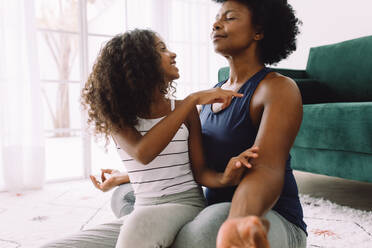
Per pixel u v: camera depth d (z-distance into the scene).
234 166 0.67
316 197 2.12
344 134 1.79
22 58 2.76
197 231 0.68
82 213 2.01
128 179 1.15
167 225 0.75
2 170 2.70
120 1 6.71
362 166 1.74
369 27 2.80
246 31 0.89
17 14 2.70
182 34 3.64
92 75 1.02
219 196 0.90
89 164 3.16
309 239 1.41
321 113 1.92
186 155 0.94
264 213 0.58
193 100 0.83
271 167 0.66
